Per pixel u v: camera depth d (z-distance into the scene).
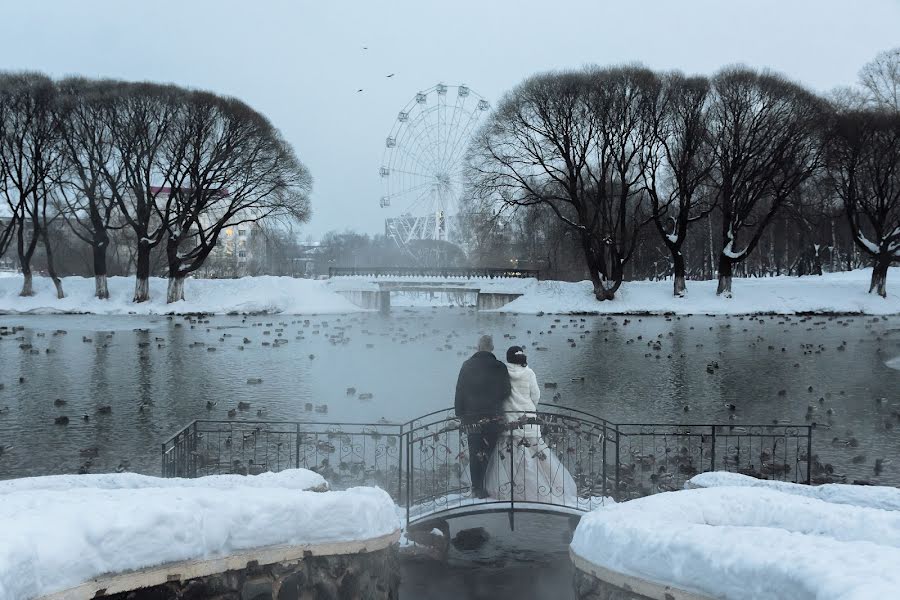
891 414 21.42
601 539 6.86
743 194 68.12
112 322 54.38
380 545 7.96
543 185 68.31
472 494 11.82
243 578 6.99
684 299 64.50
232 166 62.91
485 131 65.56
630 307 63.66
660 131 61.97
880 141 59.38
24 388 25.91
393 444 16.98
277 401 23.12
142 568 6.33
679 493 7.74
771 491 7.76
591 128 62.12
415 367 30.39
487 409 11.84
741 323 53.09
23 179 66.50
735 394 24.72
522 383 12.26
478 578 10.09
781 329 48.06
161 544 6.45
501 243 91.38
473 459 12.14
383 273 75.88
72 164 62.03
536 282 69.00
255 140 63.25
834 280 69.25
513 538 11.72
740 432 19.28
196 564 6.64
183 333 45.69
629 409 22.25
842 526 6.68
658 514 7.03
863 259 96.62
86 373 29.16
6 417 21.17
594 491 12.98
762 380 27.55
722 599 5.67
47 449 17.64
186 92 61.38
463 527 12.22
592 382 27.06
